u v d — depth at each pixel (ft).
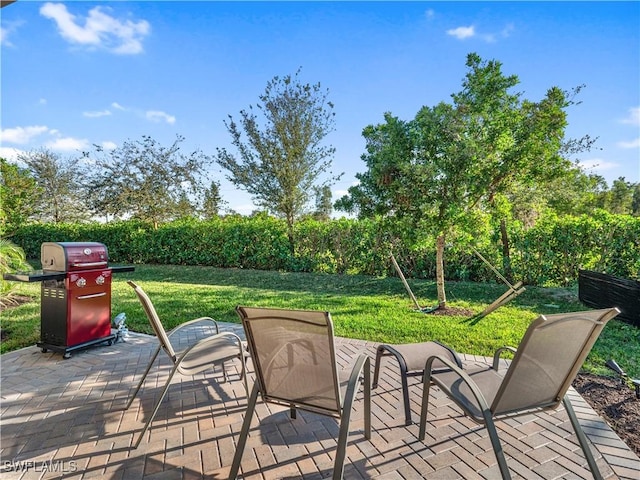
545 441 9.00
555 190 37.58
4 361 14.21
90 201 55.42
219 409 10.57
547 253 28.94
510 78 19.42
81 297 14.98
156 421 9.94
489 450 8.66
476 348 15.71
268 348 7.77
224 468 8.02
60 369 13.44
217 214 57.16
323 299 25.62
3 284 23.54
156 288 30.73
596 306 22.41
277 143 41.06
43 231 55.26
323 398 7.60
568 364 7.54
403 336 17.34
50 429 9.53
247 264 42.24
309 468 8.01
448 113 19.48
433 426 9.67
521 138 19.57
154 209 52.65
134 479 7.67
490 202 20.94
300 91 40.98
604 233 27.04
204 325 19.61
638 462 8.14
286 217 43.09
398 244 34.27
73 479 7.67
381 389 11.95
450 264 32.60
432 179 19.69
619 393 11.50
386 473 7.86
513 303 24.13
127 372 13.19
